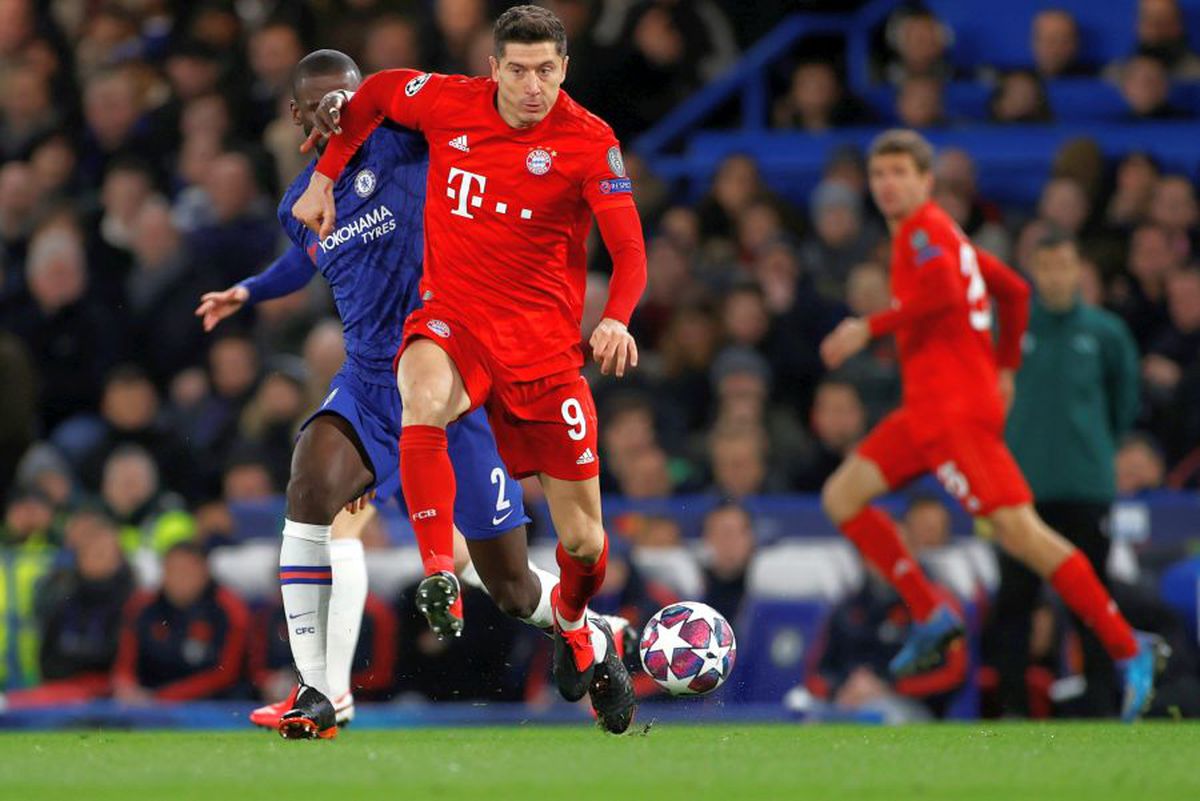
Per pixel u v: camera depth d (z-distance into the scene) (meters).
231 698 37.09
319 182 22.78
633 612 35.25
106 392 47.06
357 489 23.20
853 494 32.28
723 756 19.25
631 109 59.09
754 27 62.47
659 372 46.31
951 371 31.70
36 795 15.38
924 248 31.38
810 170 55.78
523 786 15.89
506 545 23.53
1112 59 57.66
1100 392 34.84
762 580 36.38
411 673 35.09
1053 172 49.69
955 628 32.12
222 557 38.47
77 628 37.72
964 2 59.78
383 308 23.41
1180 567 35.84
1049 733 24.80
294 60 56.53
